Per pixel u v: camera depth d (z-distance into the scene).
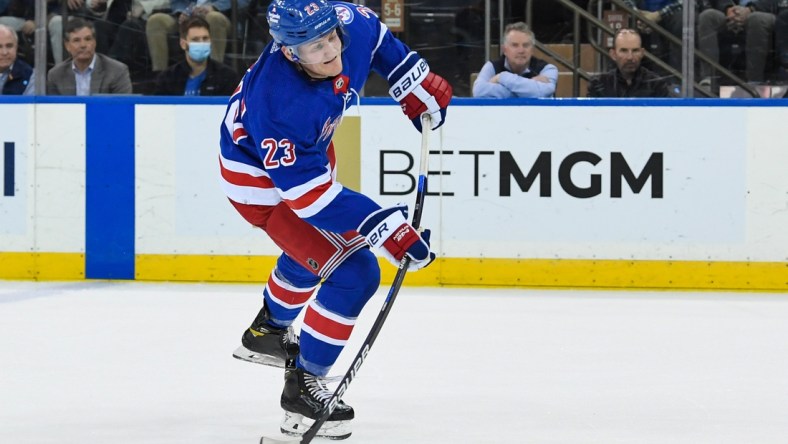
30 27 15.41
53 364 9.73
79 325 11.59
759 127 14.39
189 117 14.73
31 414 8.01
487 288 14.62
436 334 11.28
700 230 14.51
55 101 14.86
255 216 7.65
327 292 7.40
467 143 14.58
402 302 13.34
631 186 14.51
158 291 14.04
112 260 14.96
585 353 10.38
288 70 6.85
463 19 15.32
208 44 15.31
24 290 14.06
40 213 14.95
